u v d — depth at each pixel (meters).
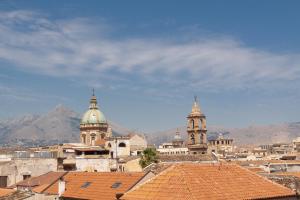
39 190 78.25
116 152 157.62
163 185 54.50
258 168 95.75
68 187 75.25
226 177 57.62
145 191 54.88
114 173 74.38
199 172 57.00
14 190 81.69
